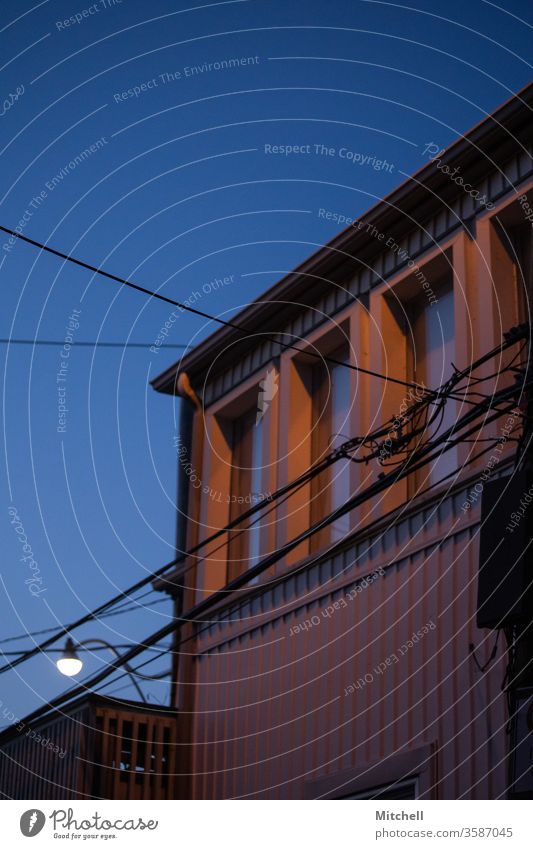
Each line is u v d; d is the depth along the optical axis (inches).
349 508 402.6
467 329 454.9
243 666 513.3
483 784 390.6
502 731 390.9
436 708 416.8
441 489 440.5
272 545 522.9
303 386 540.7
